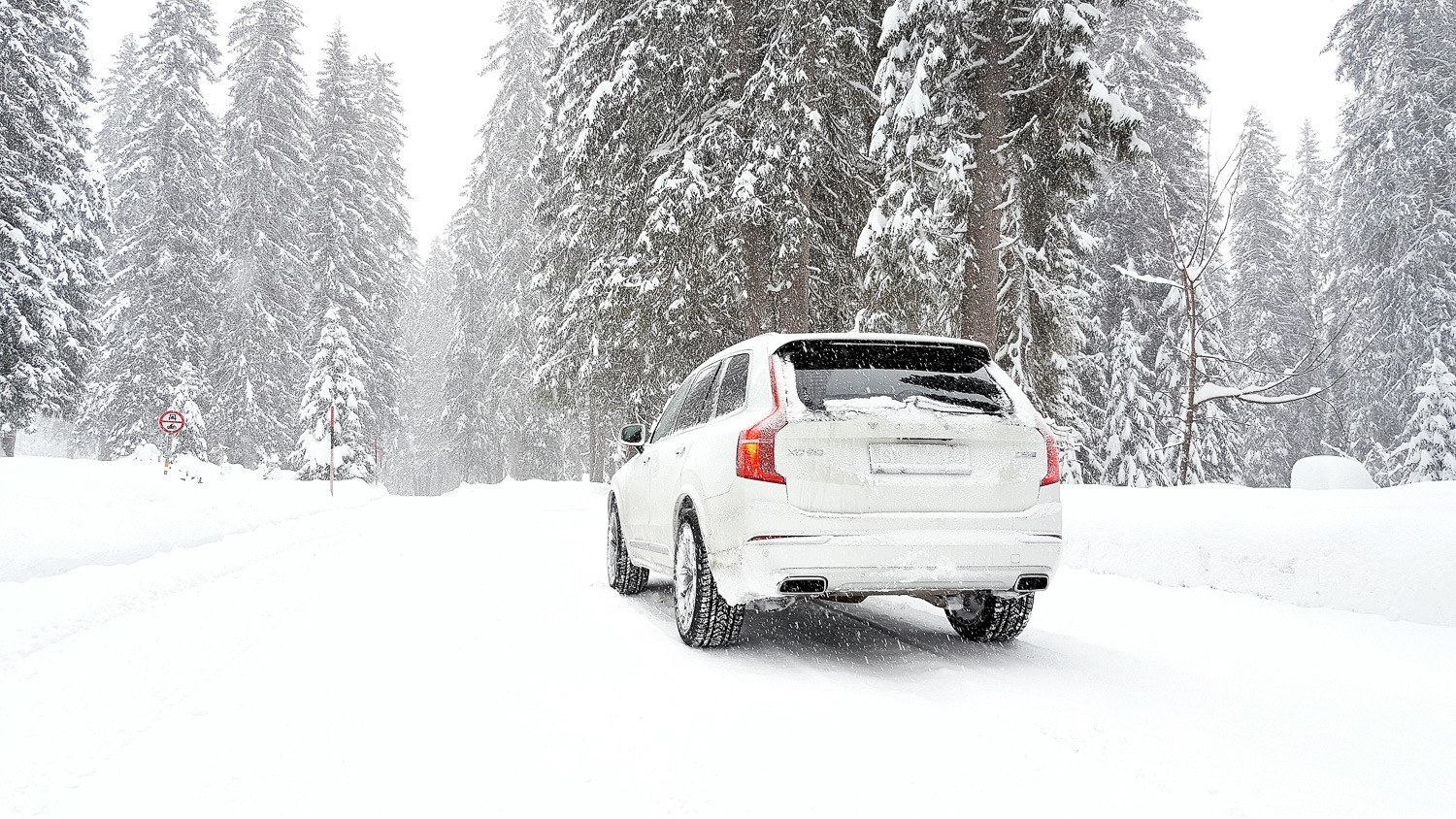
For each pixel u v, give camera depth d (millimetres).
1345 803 2568
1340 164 28656
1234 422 26797
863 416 4422
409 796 2715
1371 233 26688
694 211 15977
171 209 33500
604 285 18609
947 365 4988
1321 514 6215
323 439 30781
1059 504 4621
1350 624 5172
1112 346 25516
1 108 22031
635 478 6836
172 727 3533
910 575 4324
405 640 5082
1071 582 7090
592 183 18312
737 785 2730
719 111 16875
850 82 16656
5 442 28062
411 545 10594
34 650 5070
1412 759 2986
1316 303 36812
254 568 8516
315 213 34656
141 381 32281
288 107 37156
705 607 4871
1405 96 25688
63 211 23922
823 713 3549
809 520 4285
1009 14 12602
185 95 34344
